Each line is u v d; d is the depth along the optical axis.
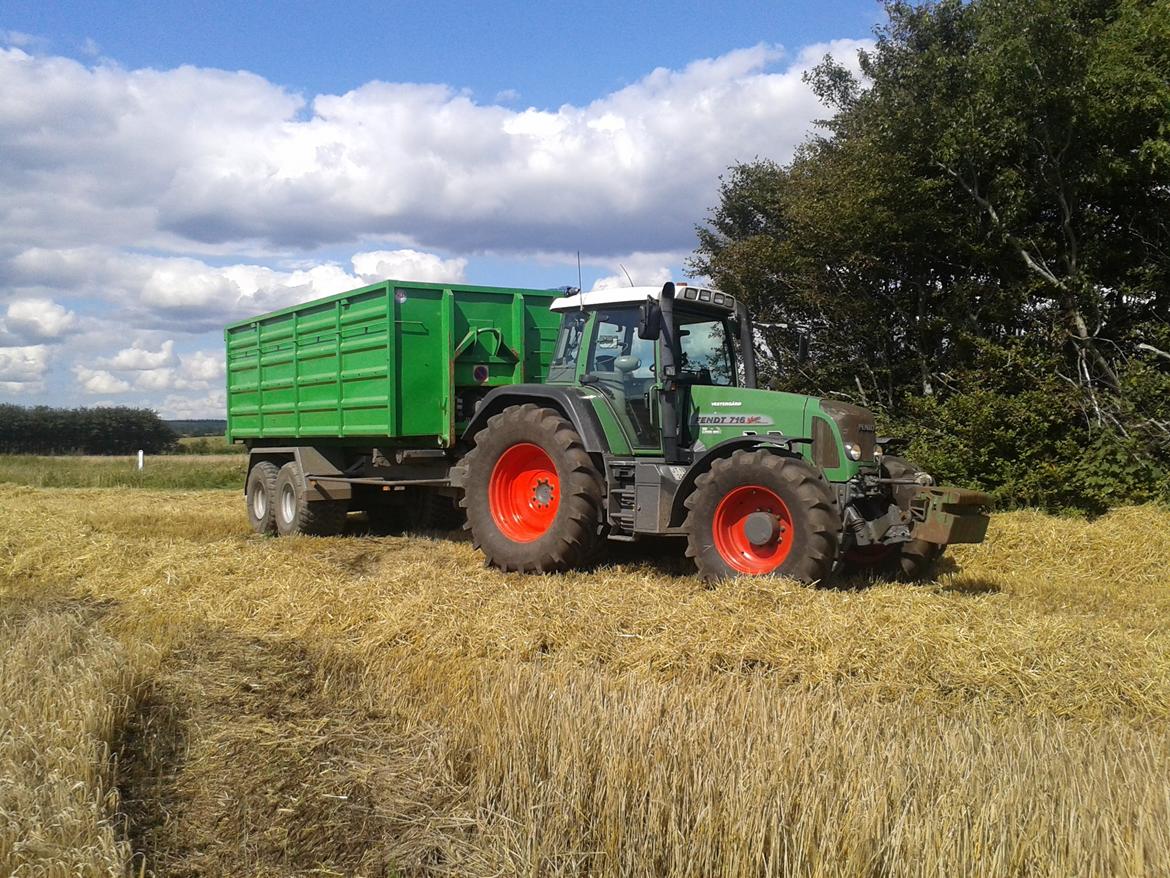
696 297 7.30
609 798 3.08
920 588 6.31
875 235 12.15
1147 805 2.88
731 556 6.48
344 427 9.32
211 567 7.55
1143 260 11.33
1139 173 10.80
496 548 7.40
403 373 8.55
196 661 5.11
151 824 3.29
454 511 9.95
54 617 5.70
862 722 3.72
